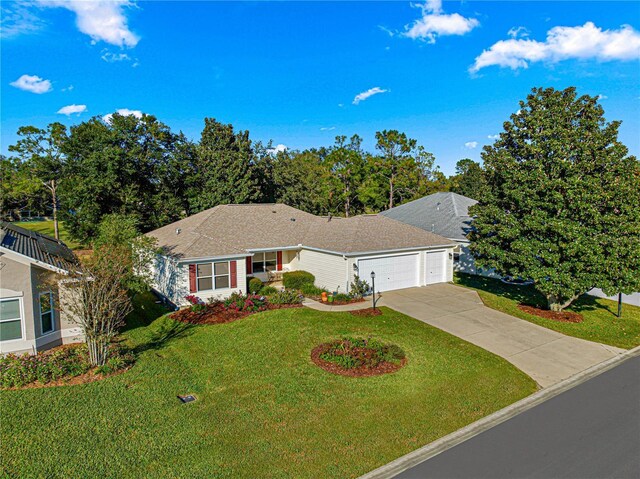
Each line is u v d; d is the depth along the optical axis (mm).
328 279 21172
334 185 55219
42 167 42156
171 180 37875
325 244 21594
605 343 14328
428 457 7617
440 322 16062
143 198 35500
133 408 9211
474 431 8570
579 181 15148
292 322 15680
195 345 13484
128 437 8055
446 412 9273
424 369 11594
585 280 15195
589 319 17031
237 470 7137
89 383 10453
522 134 17641
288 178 47344
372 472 7156
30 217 69312
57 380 10555
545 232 16234
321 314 16812
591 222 15258
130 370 11383
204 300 18969
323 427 8555
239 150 41000
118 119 34406
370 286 20734
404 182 54969
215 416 8938
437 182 57219
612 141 15797
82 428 8328
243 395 9953
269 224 25078
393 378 10969
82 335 13906
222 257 19141
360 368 11531
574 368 12062
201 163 39625
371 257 20641
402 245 21703
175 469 7117
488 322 16172
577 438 8258
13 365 10492
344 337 13711
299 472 7121
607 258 14969
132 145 34750
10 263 12117
